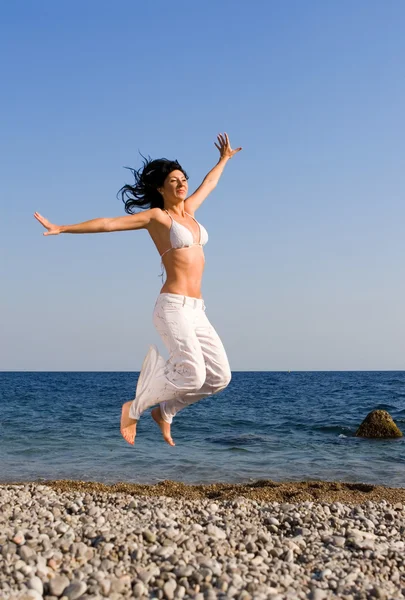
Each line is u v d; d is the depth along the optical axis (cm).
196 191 575
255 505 720
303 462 1330
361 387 5712
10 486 799
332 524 614
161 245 514
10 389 5650
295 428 2008
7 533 473
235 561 461
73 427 2059
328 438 1748
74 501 657
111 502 712
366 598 409
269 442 1656
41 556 432
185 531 528
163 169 529
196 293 518
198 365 504
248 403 3372
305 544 530
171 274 512
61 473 1197
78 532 498
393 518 668
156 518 579
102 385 6862
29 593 373
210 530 530
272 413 2652
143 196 547
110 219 485
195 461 1334
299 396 4112
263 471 1224
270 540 530
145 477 1157
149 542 484
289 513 653
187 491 911
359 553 504
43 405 3275
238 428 2005
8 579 393
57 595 384
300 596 404
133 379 9944
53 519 557
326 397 3962
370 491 900
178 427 2020
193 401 538
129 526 531
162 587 400
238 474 1191
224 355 526
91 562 435
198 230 529
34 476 1167
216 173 594
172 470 1228
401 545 545
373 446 1591
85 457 1391
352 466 1284
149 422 2136
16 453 1459
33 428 2025
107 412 2753
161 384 514
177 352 507
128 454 1435
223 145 611
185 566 430
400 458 1391
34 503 640
